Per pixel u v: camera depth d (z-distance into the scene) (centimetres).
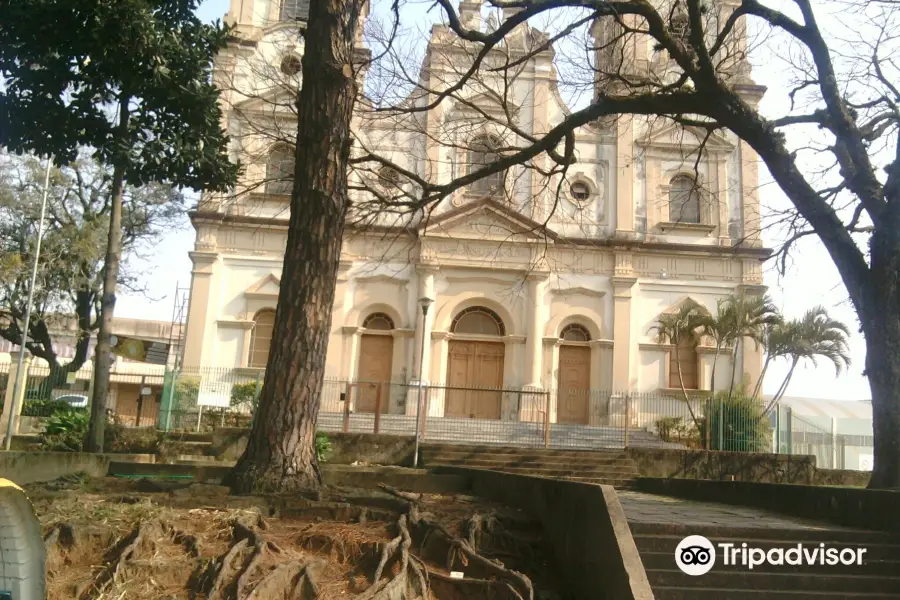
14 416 1875
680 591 700
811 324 2175
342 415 2180
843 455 2267
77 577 588
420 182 1328
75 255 2705
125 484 899
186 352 2405
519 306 2527
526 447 1903
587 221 2592
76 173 2734
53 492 795
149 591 574
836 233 1169
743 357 2484
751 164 2644
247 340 2444
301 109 945
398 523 718
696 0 1185
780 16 1221
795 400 3378
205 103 1209
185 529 668
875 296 1120
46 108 1140
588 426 2278
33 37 1068
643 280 2564
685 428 2278
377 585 602
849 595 711
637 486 1656
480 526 784
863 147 1191
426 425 2128
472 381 2508
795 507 995
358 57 1392
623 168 2538
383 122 2508
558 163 1446
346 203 945
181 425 2050
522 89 2642
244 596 555
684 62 1244
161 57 1137
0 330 2747
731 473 1881
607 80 1459
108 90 1178
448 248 2536
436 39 2530
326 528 721
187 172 1243
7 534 326
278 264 2500
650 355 2517
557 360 2512
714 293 2566
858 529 829
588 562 701
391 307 2508
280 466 849
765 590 716
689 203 2644
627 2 1215
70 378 2328
